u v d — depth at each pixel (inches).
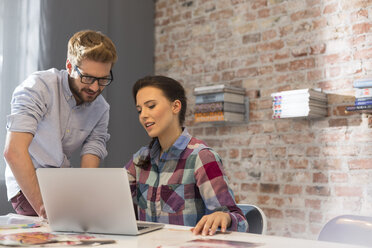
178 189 55.3
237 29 129.6
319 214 109.6
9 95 109.3
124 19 140.3
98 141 77.4
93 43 64.4
